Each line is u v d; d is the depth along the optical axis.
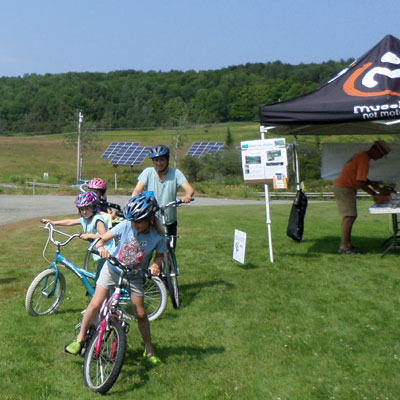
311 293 7.16
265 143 8.89
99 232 5.62
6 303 6.76
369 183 9.62
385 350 5.23
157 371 4.80
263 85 114.81
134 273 4.63
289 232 10.09
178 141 69.25
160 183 6.89
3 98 132.25
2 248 10.98
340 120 8.02
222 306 6.67
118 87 142.88
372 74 8.28
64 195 33.72
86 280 5.84
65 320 6.13
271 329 5.86
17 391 4.39
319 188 38.16
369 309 6.45
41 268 8.82
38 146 86.00
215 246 10.83
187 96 133.75
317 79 114.62
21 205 24.02
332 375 4.71
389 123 8.85
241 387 4.50
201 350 5.30
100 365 4.42
